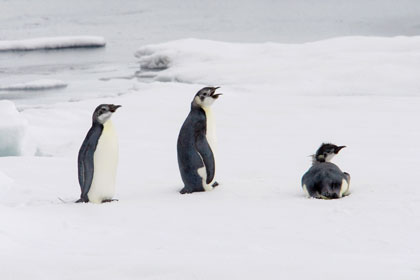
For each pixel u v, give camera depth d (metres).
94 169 28.03
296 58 103.75
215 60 115.62
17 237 19.89
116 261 15.14
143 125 59.59
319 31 184.38
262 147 45.72
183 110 68.06
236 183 30.97
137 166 39.19
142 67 130.50
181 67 111.25
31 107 83.38
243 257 15.88
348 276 13.31
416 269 13.99
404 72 84.81
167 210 25.27
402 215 22.55
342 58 96.50
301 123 57.81
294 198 26.47
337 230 20.80
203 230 21.42
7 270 14.45
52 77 122.56
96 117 28.22
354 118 59.12
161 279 13.66
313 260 15.20
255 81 89.31
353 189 27.88
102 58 149.25
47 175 36.75
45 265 14.91
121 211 25.39
